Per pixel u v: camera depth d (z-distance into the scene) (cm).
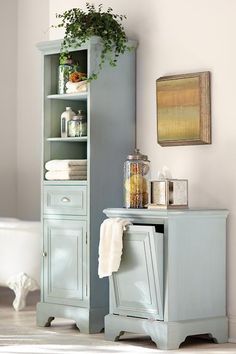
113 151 514
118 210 475
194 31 494
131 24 530
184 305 457
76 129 523
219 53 481
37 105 696
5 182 705
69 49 513
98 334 496
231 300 477
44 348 450
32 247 589
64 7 570
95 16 507
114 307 478
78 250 507
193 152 493
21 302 590
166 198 460
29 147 702
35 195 696
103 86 510
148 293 458
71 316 507
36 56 696
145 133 521
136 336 490
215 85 482
